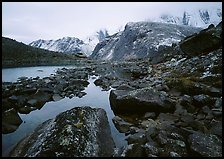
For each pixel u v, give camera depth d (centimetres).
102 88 2147
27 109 1407
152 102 1284
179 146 850
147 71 2817
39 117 1319
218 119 1109
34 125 1198
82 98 1761
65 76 2545
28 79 2244
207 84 1566
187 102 1292
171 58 3525
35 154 809
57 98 1686
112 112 1409
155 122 1160
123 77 2741
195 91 1452
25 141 959
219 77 1588
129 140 980
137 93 1360
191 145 845
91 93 1930
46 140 875
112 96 1509
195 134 903
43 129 1016
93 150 864
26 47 5231
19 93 1580
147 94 1346
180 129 981
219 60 1859
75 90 1930
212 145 835
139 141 938
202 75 1783
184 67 2197
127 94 1381
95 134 977
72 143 847
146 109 1298
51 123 1040
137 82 2081
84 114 1086
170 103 1296
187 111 1252
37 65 4303
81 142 870
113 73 3088
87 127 988
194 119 1147
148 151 821
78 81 2227
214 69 1767
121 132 1113
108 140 991
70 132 895
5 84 1830
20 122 1212
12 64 3875
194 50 2402
